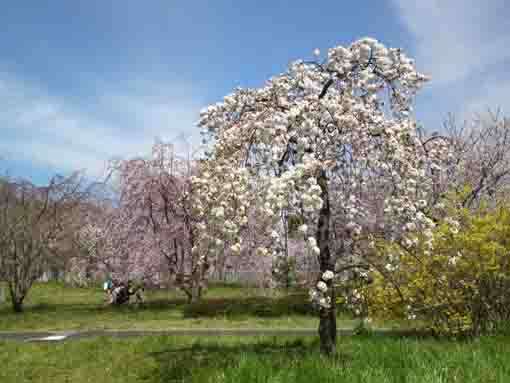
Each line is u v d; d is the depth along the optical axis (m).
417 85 7.47
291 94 7.59
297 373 5.92
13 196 23.48
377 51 7.30
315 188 5.88
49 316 19.75
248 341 10.23
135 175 21.11
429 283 9.63
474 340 8.42
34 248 22.28
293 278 7.74
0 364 8.73
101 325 16.53
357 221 7.61
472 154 16.20
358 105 7.02
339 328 13.91
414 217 7.25
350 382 5.52
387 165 7.09
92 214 24.61
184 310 19.03
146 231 21.11
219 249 6.84
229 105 7.77
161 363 8.19
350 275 9.67
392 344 7.81
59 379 7.69
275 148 6.52
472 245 9.27
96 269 23.98
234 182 6.54
